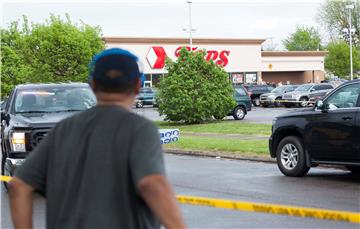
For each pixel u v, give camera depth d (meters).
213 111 32.50
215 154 18.83
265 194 11.36
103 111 3.29
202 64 32.72
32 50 44.09
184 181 13.28
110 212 3.06
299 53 81.00
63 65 42.19
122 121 3.20
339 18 94.31
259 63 75.94
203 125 30.44
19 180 3.35
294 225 8.79
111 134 3.16
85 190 3.10
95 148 3.15
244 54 74.81
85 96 13.68
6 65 43.28
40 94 13.48
